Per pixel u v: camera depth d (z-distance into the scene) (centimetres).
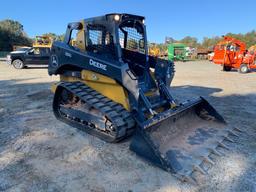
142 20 491
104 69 418
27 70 1638
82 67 460
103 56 436
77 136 452
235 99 789
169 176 324
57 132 470
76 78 514
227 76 1494
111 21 423
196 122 493
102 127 436
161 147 381
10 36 5706
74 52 471
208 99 786
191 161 349
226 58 1825
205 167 346
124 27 480
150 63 525
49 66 552
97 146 411
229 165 353
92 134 452
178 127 446
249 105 705
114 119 390
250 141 437
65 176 323
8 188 297
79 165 351
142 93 419
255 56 1709
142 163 356
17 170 336
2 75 1340
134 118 389
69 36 512
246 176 327
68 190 295
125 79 393
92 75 452
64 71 534
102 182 311
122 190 296
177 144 396
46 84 1030
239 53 1761
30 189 295
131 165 351
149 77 495
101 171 336
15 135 454
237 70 1939
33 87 954
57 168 343
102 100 429
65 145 414
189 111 482
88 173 331
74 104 502
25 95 801
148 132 379
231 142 429
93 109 454
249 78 1385
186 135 431
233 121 548
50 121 532
